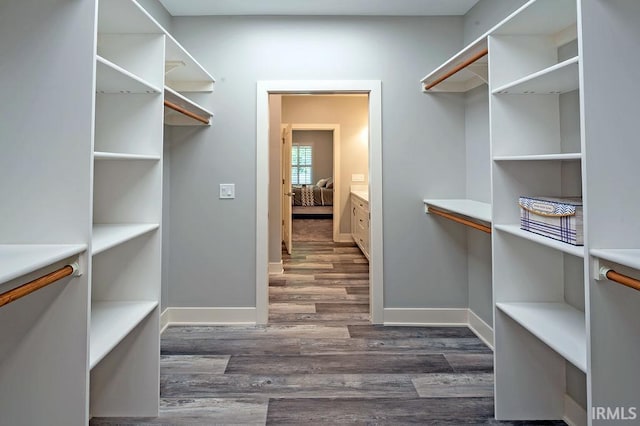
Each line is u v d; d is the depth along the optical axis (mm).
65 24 1360
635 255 1188
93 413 1929
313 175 11039
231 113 3125
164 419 1896
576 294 1823
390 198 3176
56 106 1360
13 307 1354
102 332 1574
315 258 5738
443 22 3139
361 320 3270
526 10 1600
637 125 1281
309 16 3115
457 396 2102
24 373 1357
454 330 3066
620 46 1282
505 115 1874
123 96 1902
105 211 1938
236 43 3109
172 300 3170
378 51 3137
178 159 3139
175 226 3162
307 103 7223
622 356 1264
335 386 2197
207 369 2391
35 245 1345
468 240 3170
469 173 3109
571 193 1818
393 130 3160
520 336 1897
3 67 1360
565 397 1908
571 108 1804
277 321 3236
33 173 1360
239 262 3166
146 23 1794
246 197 3154
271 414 1931
